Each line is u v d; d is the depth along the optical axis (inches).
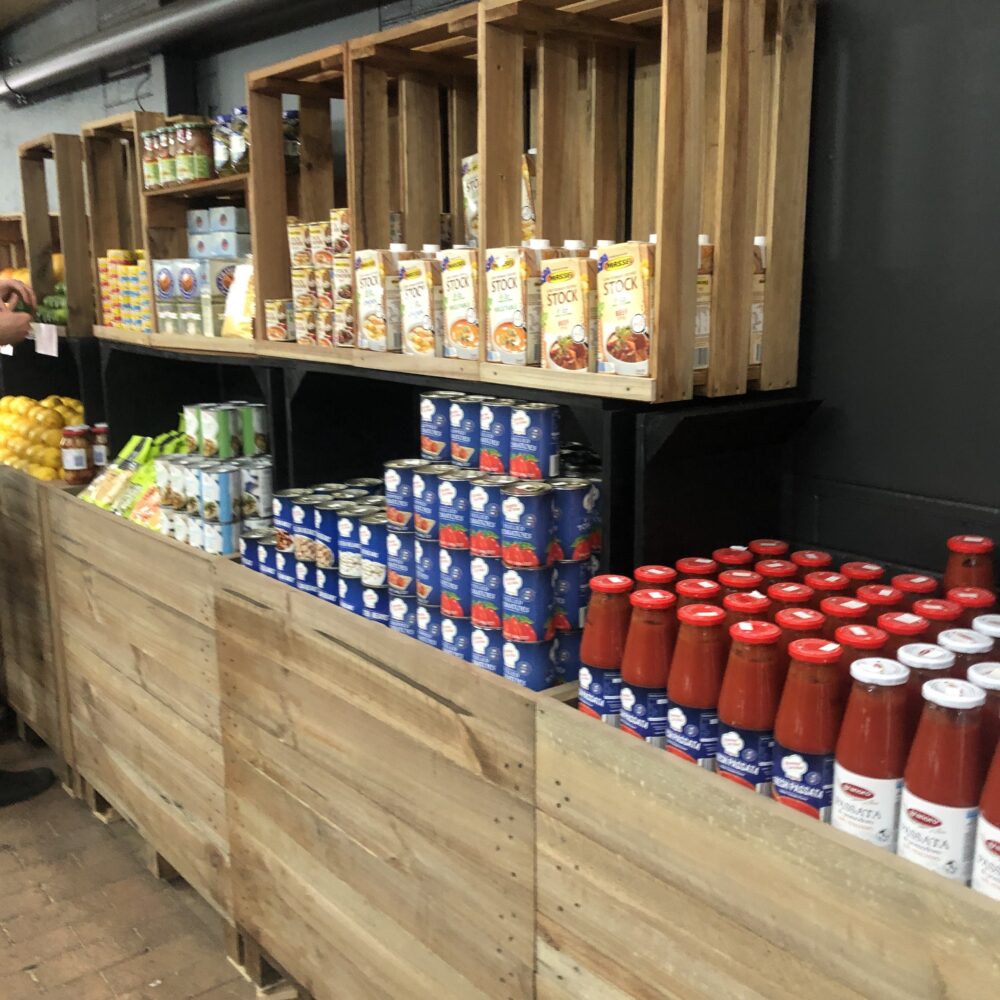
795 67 68.7
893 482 70.9
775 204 69.7
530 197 79.0
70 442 132.9
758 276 69.9
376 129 87.2
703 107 61.6
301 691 82.0
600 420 64.7
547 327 66.7
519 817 61.6
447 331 75.4
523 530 64.8
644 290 60.6
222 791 97.3
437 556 72.7
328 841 81.8
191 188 110.5
